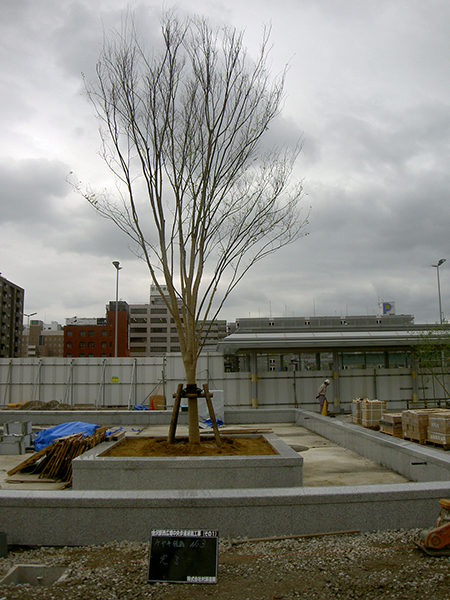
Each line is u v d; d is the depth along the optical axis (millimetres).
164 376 24688
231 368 26219
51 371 25750
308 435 15289
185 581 4668
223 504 5918
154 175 9219
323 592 4469
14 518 5840
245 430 10984
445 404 23250
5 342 92000
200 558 4762
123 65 9000
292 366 25188
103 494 5980
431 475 8617
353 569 4938
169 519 5875
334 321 41000
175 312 9406
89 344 105125
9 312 94125
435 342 22141
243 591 4508
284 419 18266
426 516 6129
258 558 5273
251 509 5949
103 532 5832
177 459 8258
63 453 10000
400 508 6117
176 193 9070
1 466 11172
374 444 11172
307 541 5773
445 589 4473
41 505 5844
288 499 5988
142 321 117500
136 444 10086
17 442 12555
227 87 9000
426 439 12555
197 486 8195
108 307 107312
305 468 10562
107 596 4406
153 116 9039
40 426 17484
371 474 9969
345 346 22797
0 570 4973
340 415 22906
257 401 23703
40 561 5246
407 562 5059
